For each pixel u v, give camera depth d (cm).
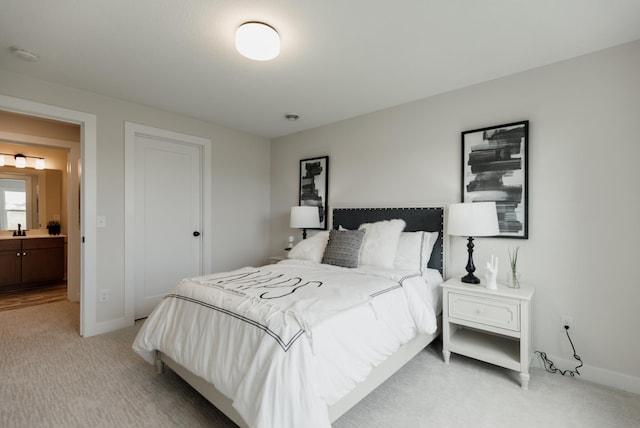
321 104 316
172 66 238
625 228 203
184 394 192
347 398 155
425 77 254
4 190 464
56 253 477
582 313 217
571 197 221
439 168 287
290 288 191
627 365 201
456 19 180
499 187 250
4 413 172
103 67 239
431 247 277
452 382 209
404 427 164
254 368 135
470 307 223
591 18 178
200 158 381
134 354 246
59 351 250
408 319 204
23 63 232
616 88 206
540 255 233
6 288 441
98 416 170
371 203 336
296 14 176
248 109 332
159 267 347
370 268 254
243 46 191
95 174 288
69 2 166
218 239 393
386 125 326
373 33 194
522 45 207
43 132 360
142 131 321
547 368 228
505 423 168
